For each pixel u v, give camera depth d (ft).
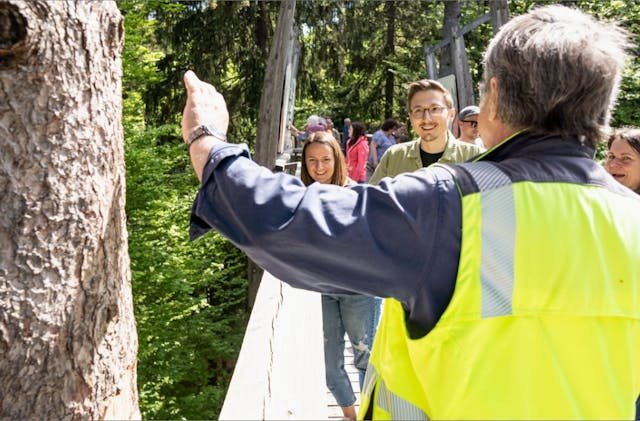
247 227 3.55
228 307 40.09
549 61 3.51
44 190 5.24
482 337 3.41
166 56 47.47
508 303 3.42
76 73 5.30
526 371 3.39
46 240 5.28
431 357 3.54
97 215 5.59
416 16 65.26
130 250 25.70
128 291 6.18
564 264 3.45
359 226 3.45
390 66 69.36
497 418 3.35
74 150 5.35
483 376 3.40
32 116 5.13
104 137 5.64
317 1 49.39
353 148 27.20
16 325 5.22
